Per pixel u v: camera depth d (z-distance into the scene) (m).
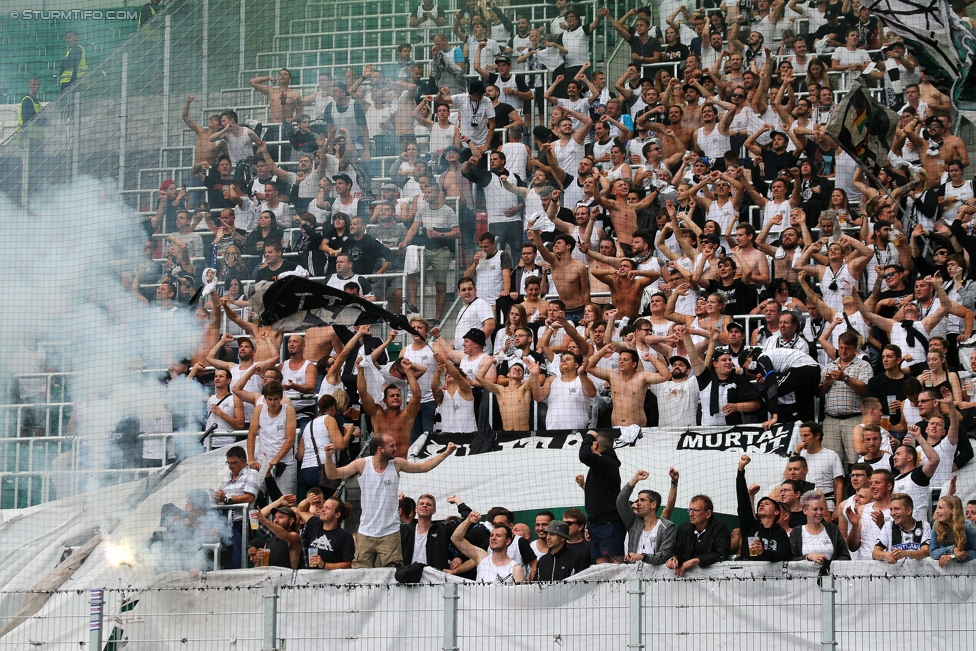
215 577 15.52
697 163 23.70
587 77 27.02
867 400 17.27
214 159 26.45
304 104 27.09
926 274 20.62
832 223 21.75
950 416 16.36
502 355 19.59
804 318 19.50
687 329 18.41
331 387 19.14
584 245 21.48
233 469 17.73
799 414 17.48
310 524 16.17
